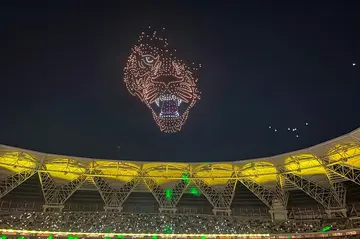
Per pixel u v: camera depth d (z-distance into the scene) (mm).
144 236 65625
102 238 64562
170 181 66938
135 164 59281
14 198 62750
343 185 58312
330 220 60406
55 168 60031
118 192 67375
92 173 62000
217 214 68562
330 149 48594
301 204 65562
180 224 67125
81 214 65875
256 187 65938
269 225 64812
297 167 57500
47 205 64188
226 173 63844
